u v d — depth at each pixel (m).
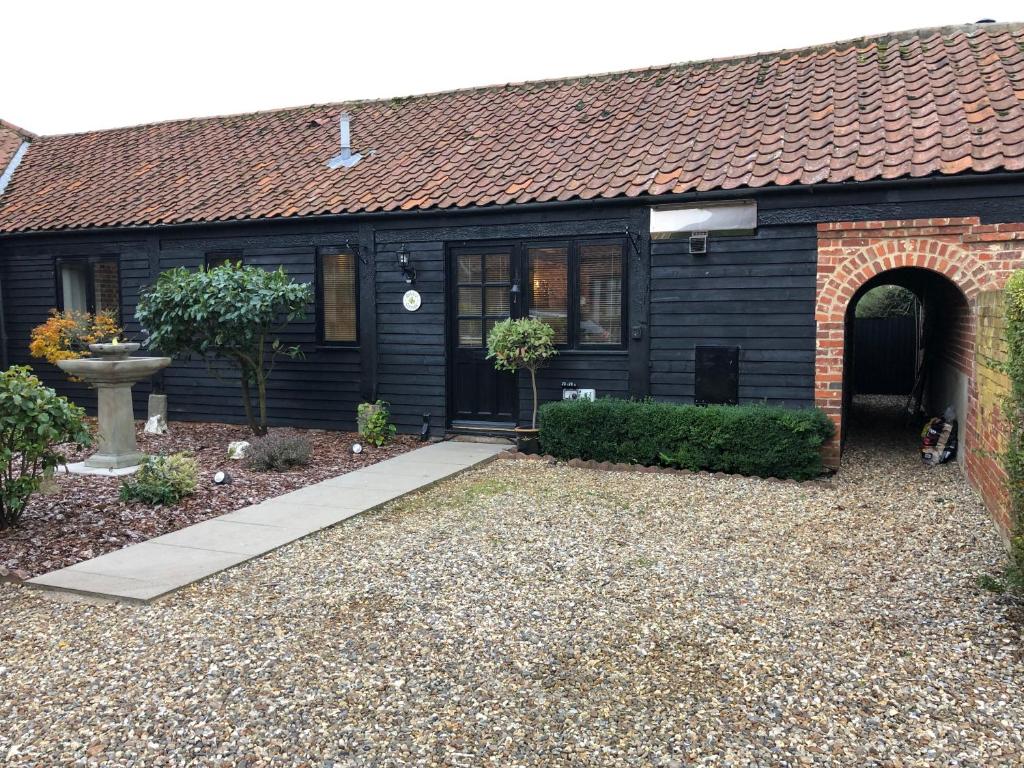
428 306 10.33
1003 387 5.69
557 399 9.78
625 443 8.56
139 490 6.88
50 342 11.96
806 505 6.84
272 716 3.30
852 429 11.50
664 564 5.24
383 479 7.87
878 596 4.63
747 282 8.59
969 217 7.61
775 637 4.06
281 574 5.10
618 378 9.45
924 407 12.24
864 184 7.78
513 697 3.46
